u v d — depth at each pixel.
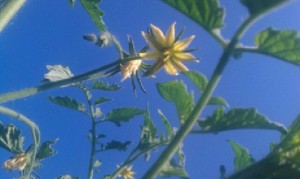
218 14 0.09
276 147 0.10
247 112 0.10
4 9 0.16
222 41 0.09
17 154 0.21
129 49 0.17
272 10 0.09
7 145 0.22
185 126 0.09
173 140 0.09
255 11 0.09
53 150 0.23
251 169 0.10
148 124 0.19
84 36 0.17
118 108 0.24
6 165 0.21
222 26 0.09
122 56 0.17
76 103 0.24
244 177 0.10
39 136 0.20
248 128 0.10
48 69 0.19
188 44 0.13
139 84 0.18
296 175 0.09
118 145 0.24
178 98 0.11
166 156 0.09
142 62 0.17
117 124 0.24
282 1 0.08
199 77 0.11
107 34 0.18
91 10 0.18
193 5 0.09
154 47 0.13
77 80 0.17
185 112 0.11
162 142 0.17
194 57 0.13
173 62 0.13
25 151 0.22
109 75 0.17
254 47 0.09
